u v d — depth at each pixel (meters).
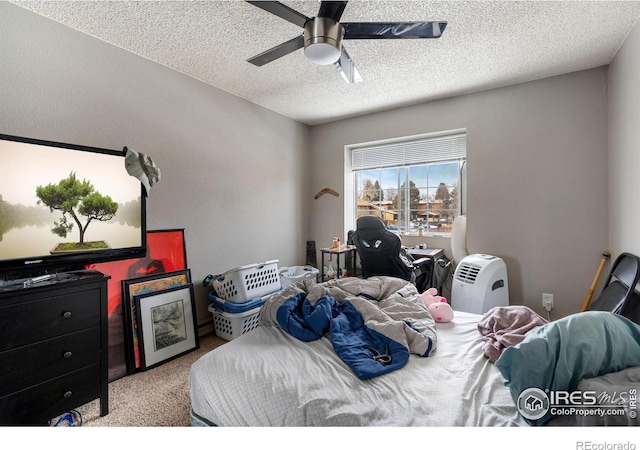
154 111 2.38
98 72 2.06
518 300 2.73
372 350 1.42
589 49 2.15
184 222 2.61
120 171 1.92
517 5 1.71
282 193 3.69
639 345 1.02
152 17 1.84
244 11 1.78
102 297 1.66
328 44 1.49
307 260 4.09
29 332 1.39
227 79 2.71
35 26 1.78
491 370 1.26
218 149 2.89
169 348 2.29
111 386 1.92
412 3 1.70
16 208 1.49
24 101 1.75
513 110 2.74
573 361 0.96
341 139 3.87
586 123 2.44
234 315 2.47
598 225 2.40
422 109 3.24
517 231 2.73
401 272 2.71
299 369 1.25
